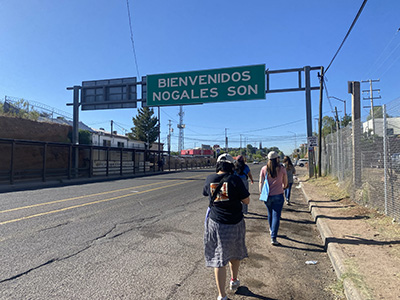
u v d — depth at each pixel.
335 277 4.21
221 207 3.39
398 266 4.06
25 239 5.73
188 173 30.64
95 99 20.25
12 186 15.95
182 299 3.52
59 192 13.18
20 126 19.95
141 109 51.81
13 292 3.59
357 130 9.42
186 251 5.25
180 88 17.25
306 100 16.80
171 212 8.65
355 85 11.02
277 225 5.78
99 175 25.81
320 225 6.66
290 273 4.37
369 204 8.05
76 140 21.39
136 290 3.72
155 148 52.31
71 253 5.02
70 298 3.47
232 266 3.70
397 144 6.44
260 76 16.17
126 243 5.64
